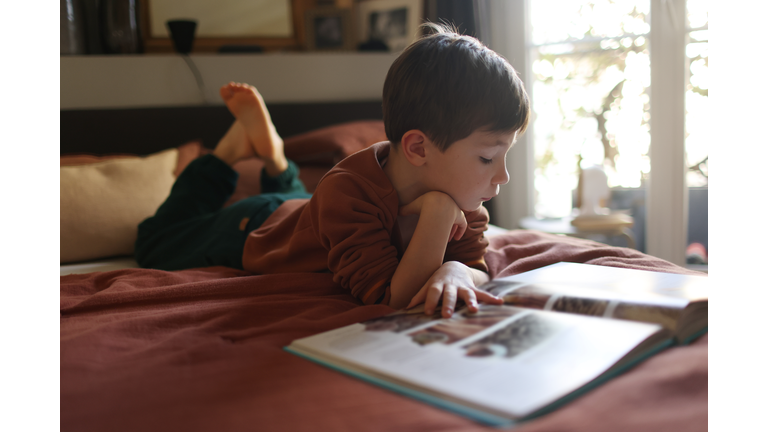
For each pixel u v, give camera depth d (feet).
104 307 2.43
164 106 6.72
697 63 6.75
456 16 7.30
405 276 2.32
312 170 6.13
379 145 2.82
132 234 4.44
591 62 7.48
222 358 1.71
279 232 3.22
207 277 3.06
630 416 1.19
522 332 1.64
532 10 7.84
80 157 5.19
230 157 4.37
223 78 7.13
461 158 2.35
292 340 1.89
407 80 2.39
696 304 1.77
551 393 1.24
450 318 1.85
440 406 1.27
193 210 4.18
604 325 1.65
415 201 2.54
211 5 7.77
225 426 1.25
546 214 8.11
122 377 1.56
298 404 1.34
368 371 1.47
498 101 2.25
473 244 2.80
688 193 7.06
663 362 1.49
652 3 6.84
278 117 7.11
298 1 8.21
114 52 6.75
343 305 2.37
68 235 4.18
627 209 7.47
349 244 2.42
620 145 7.39
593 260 2.87
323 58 7.60
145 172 4.84
